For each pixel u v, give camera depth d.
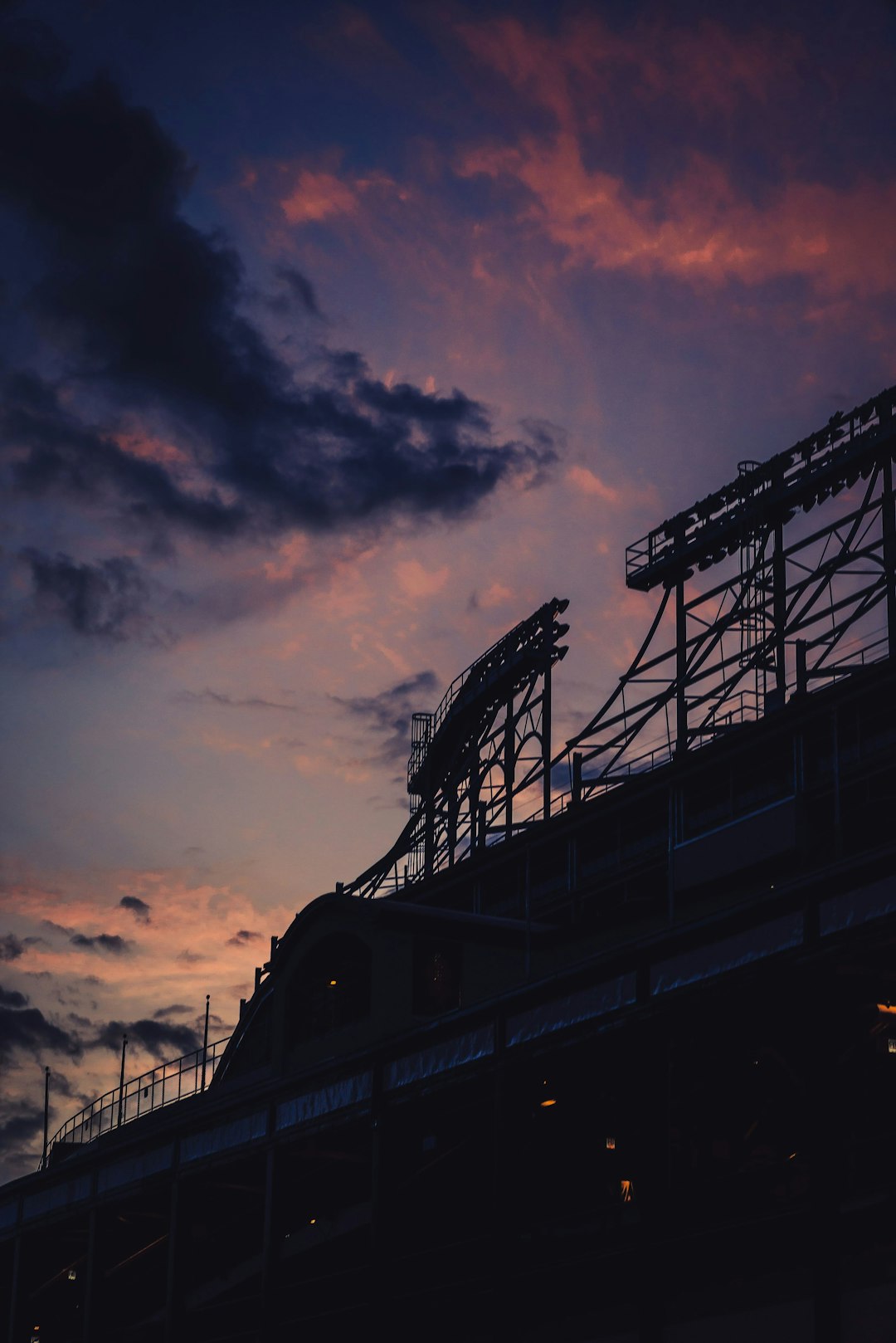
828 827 55.59
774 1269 31.64
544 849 68.81
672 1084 40.09
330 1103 46.03
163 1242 60.91
